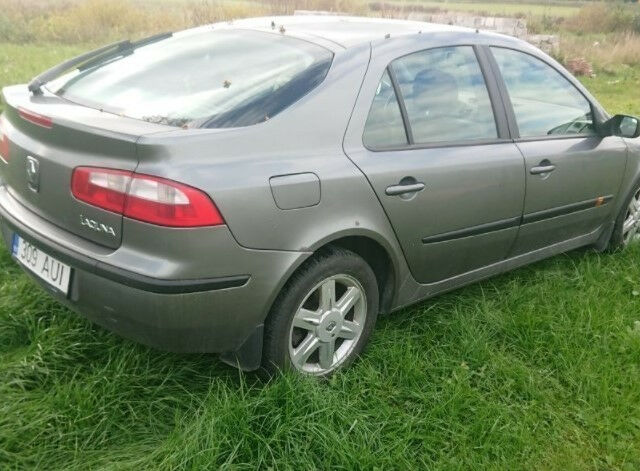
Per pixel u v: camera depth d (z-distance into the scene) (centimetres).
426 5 2519
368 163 273
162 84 283
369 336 301
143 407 257
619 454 267
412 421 260
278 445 237
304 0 1727
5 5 1584
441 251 316
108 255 232
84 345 281
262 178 238
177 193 220
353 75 280
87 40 1447
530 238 370
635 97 1245
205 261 228
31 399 251
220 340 247
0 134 288
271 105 257
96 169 230
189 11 1605
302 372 275
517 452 258
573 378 306
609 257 448
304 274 260
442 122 313
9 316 294
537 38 1642
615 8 2358
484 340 322
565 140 376
